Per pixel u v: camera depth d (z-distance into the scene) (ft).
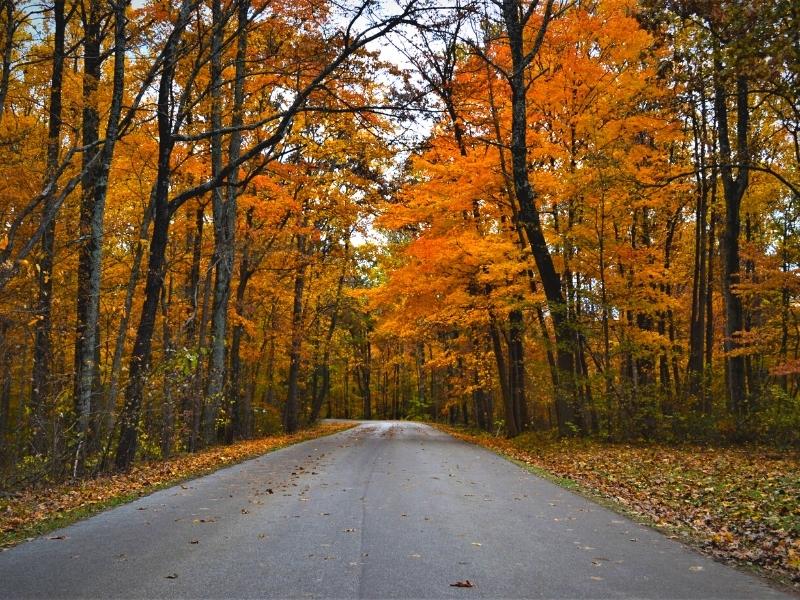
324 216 75.36
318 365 121.39
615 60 56.13
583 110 55.88
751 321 84.58
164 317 63.00
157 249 42.09
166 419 50.37
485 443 66.64
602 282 56.34
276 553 18.06
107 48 51.85
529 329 70.23
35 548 18.95
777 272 55.01
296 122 62.85
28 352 43.57
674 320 86.74
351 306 106.73
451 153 64.69
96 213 39.86
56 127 44.27
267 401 116.37
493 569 16.42
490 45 58.44
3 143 43.50
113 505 26.63
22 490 32.17
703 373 59.67
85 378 38.14
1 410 51.96
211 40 49.14
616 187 52.16
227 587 14.84
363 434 89.56
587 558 17.69
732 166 46.19
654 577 15.85
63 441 37.47
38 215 44.91
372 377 237.25
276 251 74.18
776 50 29.09
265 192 66.95
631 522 23.09
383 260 81.35
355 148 65.26
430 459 46.91
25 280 42.34
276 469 40.40
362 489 30.83
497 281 62.49
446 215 63.87
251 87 58.49
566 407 58.29
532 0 54.90
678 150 72.90
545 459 46.57
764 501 26.58
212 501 27.53
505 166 61.21
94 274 39.52
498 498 28.22
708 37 34.68
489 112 64.18
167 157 42.60
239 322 71.26
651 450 48.29
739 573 16.31
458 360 99.81
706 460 41.14
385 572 16.08
